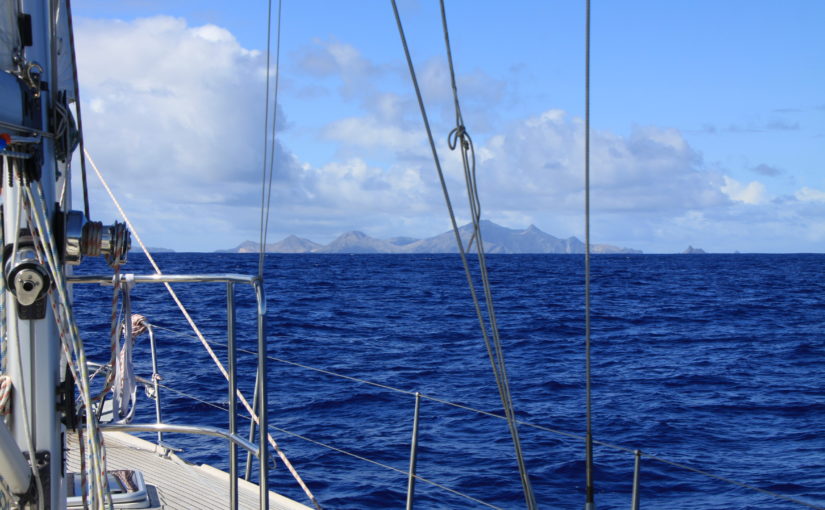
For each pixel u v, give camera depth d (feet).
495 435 37.37
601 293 152.25
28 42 7.29
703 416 43.16
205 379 47.83
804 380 55.52
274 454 33.09
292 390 46.65
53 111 7.55
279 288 153.89
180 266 244.83
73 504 10.80
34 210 7.21
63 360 8.82
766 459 34.83
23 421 7.43
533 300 131.64
